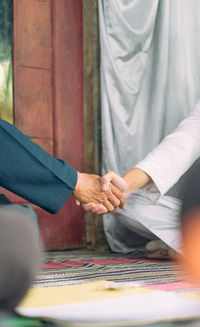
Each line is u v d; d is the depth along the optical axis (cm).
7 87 282
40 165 153
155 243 251
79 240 306
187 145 238
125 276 178
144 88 304
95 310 78
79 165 306
